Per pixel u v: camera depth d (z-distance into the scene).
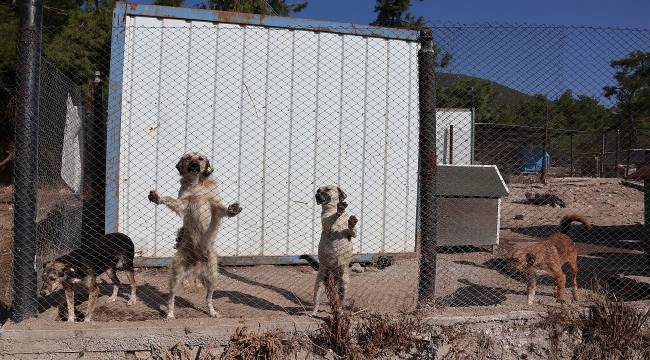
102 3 19.12
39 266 5.07
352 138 7.76
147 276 6.80
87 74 12.88
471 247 8.65
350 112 7.73
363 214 7.80
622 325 4.61
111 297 5.68
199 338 4.16
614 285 6.51
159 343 4.12
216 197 4.94
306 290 6.33
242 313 5.27
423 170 4.87
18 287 4.25
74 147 6.79
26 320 4.23
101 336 4.06
